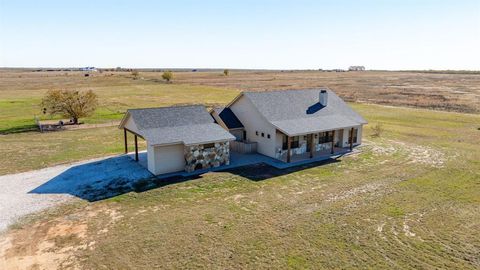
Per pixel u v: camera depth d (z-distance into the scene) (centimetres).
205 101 6072
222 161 2356
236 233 1403
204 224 1485
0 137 3281
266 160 2500
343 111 3028
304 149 2719
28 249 1289
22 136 3338
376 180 2064
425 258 1212
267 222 1502
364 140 3188
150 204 1709
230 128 2756
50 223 1503
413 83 10162
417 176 2133
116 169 2262
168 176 2127
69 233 1412
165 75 11875
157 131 2208
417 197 1788
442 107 5281
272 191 1888
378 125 3612
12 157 2566
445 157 2575
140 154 2642
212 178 2100
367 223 1486
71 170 2244
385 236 1370
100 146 2933
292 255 1234
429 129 3700
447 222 1495
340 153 2706
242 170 2267
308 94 3034
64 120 4225
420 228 1439
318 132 2530
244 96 2758
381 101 6059
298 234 1391
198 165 2247
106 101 6047
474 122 4062
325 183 2016
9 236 1390
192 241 1340
